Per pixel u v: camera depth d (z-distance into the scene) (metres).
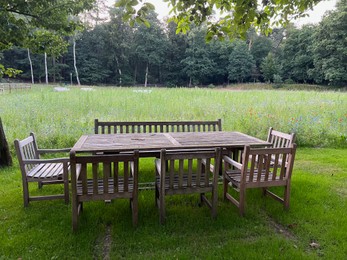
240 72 38.44
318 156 4.84
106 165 2.15
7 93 15.56
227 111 7.92
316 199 2.97
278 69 35.94
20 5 3.74
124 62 38.53
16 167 4.02
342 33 27.30
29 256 1.93
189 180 2.38
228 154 3.42
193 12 2.46
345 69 28.48
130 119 6.89
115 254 1.98
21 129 5.61
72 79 36.59
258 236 2.26
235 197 3.10
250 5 2.22
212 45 39.66
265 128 6.05
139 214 2.60
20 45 4.18
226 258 1.93
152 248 2.07
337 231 2.30
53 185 3.36
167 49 40.62
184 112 7.98
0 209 2.68
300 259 1.92
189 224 2.44
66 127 5.74
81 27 4.79
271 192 3.15
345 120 6.82
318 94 14.97
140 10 2.00
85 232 2.25
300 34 34.53
